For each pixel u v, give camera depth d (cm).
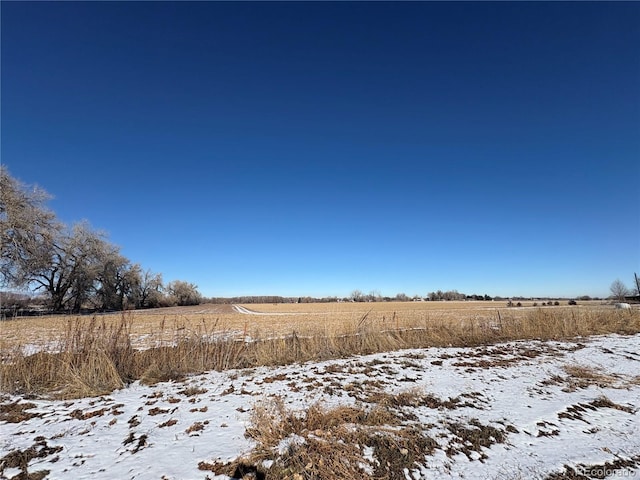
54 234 3925
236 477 340
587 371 772
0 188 3234
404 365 847
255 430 443
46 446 407
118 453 389
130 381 725
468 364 853
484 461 383
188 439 425
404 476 350
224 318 3328
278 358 943
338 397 590
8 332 1248
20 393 630
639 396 608
